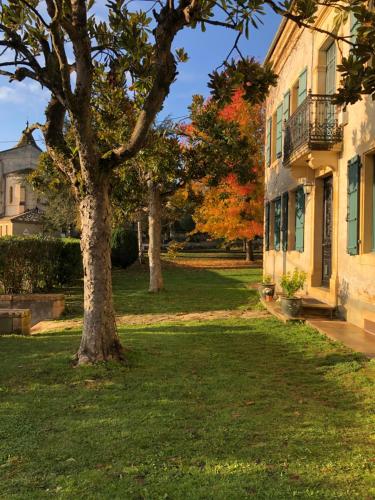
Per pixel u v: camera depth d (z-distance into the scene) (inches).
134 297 592.4
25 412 176.1
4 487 122.4
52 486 123.1
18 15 252.2
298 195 492.4
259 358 262.2
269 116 673.6
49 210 1134.4
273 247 661.9
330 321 359.9
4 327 356.2
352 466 133.0
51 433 156.9
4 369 234.5
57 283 691.4
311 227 449.1
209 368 239.9
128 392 199.5
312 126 372.5
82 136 230.1
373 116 308.5
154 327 377.7
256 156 954.7
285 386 211.2
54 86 251.6
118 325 402.9
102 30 276.4
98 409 179.2
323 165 376.5
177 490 120.1
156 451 143.0
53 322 438.3
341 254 370.0
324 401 191.5
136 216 1035.3
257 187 962.1
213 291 644.7
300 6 187.2
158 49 225.6
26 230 1366.9
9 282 549.3
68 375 222.5
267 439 151.9
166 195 647.1
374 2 185.8
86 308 245.9
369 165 325.7
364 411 179.0
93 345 242.7
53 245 642.2
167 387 206.1
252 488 121.0
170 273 970.1
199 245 2263.8
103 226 244.4
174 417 170.6
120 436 153.7
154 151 515.8
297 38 493.0
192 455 140.3
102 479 125.9
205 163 601.3
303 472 129.4
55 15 199.8
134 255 1051.3
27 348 284.2
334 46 399.2
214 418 170.1
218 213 992.9
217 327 365.1
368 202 326.6
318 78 426.9
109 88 340.5
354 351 268.7
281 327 355.3
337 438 152.9
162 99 232.4
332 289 380.8
